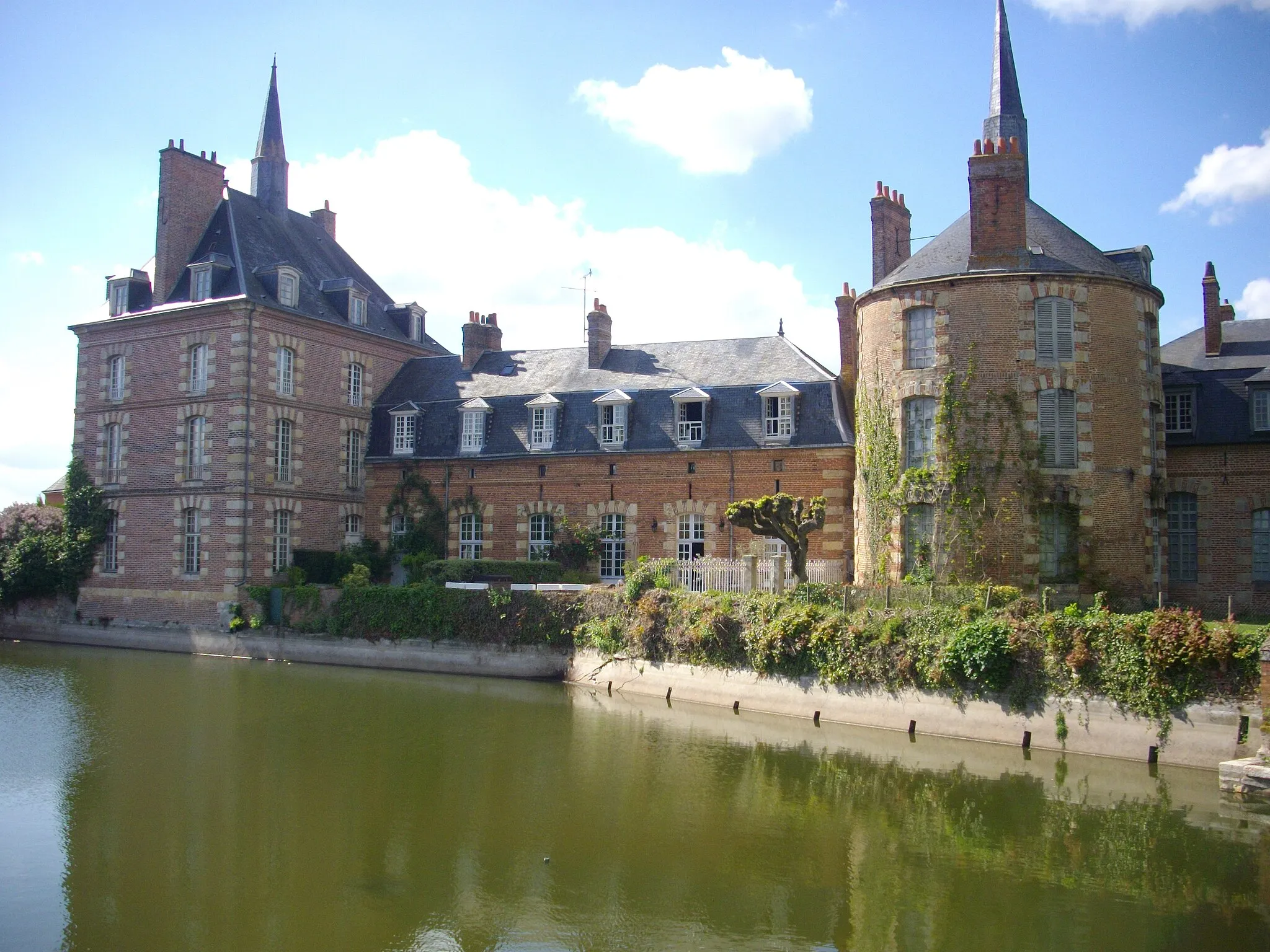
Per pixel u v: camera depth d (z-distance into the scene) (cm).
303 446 3791
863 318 2959
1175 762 1911
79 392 3988
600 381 3747
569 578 3409
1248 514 2980
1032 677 2098
